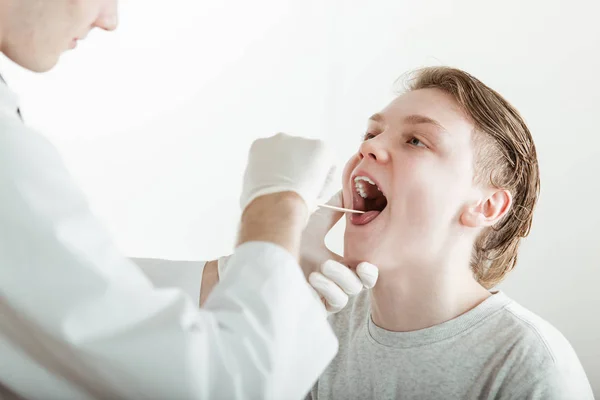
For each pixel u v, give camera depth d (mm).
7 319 688
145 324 661
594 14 1949
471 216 1107
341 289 1067
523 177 1168
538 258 2006
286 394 758
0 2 689
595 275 1958
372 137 1198
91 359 661
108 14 758
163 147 2619
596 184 1957
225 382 670
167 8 2539
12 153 658
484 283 1270
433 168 1086
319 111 2465
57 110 2600
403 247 1105
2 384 716
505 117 1131
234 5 2498
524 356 1026
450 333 1094
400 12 2283
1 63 2531
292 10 2457
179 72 2578
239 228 833
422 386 1108
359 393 1182
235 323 700
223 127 2582
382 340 1150
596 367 1953
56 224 650
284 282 735
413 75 1292
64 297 645
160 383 662
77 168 2625
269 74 2525
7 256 647
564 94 1996
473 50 2150
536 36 2031
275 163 871
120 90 2600
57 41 725
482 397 1061
